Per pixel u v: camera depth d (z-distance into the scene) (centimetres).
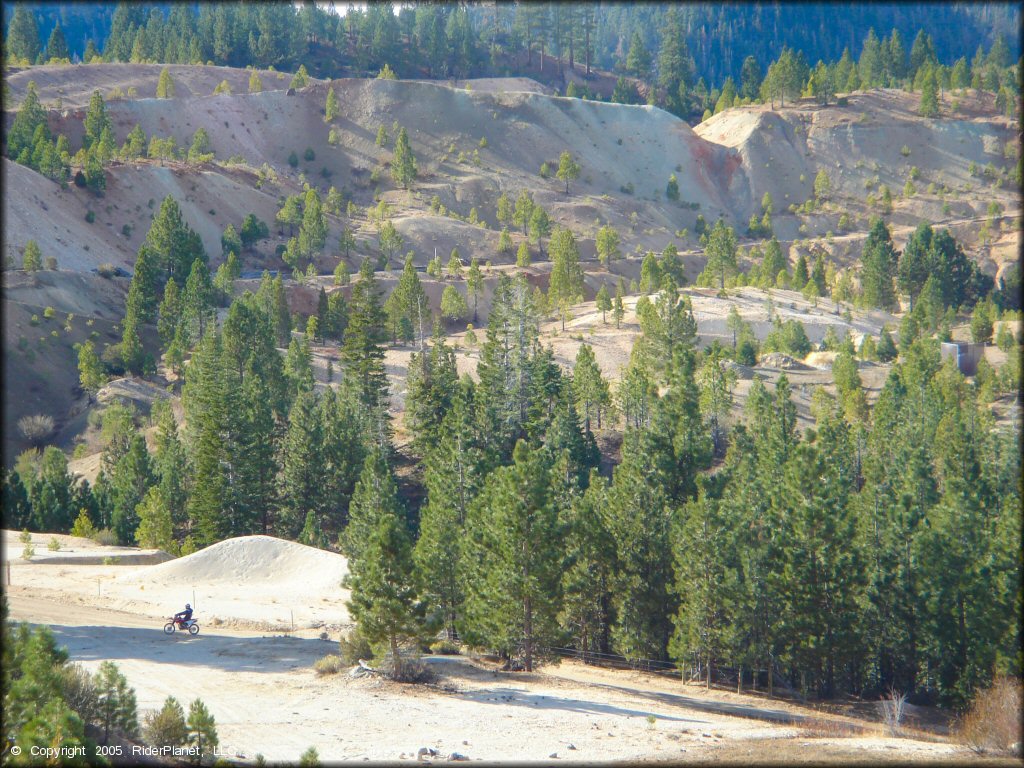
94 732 4359
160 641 7838
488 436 16450
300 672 6775
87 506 15838
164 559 12975
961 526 9894
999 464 13100
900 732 6906
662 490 10662
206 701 5928
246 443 15375
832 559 9275
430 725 5528
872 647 9769
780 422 15138
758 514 10044
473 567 9244
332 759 4712
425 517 11012
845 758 5147
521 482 8256
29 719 3944
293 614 9519
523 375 19200
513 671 7981
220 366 19000
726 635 8769
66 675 4556
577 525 9800
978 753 5694
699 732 5838
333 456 16050
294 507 15875
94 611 9350
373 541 6700
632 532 10069
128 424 18112
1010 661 8375
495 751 5003
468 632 8275
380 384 18862
